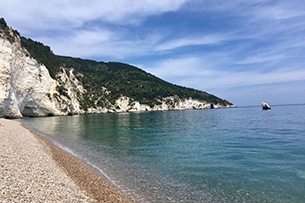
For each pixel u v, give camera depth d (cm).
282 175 1419
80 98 12400
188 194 1153
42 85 8669
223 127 4419
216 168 1605
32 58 7994
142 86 19575
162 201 1065
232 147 2350
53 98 9475
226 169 1577
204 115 9362
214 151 2170
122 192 1151
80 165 1617
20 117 7175
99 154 2058
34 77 7931
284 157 1862
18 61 6975
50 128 4325
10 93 6297
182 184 1294
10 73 6066
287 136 2975
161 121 6419
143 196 1116
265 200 1084
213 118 7275
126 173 1486
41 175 1148
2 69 5838
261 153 2031
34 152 1761
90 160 1823
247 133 3397
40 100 8394
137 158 1909
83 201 923
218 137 3091
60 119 7188
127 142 2753
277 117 6738
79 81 13438
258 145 2412
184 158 1906
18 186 917
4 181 941
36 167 1290
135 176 1427
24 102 7650
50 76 10012
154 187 1241
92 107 12812
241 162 1750
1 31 6425
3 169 1105
